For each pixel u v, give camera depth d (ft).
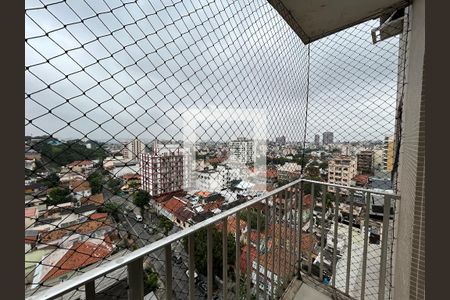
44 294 1.47
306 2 5.45
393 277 5.06
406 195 3.99
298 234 5.97
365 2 5.43
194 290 2.67
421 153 2.71
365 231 5.22
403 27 5.66
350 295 5.35
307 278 5.91
